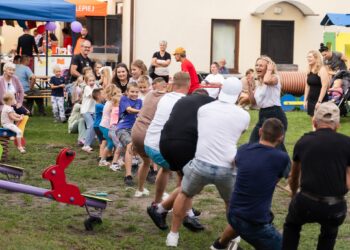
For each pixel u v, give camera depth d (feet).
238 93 22.80
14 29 96.12
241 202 20.76
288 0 82.58
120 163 37.14
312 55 40.81
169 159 24.06
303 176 19.74
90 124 42.78
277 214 28.66
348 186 19.67
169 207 25.39
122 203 29.73
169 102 25.67
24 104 60.08
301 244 24.43
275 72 31.40
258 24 83.15
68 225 25.98
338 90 58.90
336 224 19.89
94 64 58.80
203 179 22.53
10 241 23.21
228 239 22.81
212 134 22.31
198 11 81.46
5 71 47.93
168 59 61.82
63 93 56.65
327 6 84.43
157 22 80.53
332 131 19.98
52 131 50.98
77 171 36.70
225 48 82.94
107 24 84.12
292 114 63.93
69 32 80.84
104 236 24.90
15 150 42.86
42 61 72.13
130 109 33.24
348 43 77.46
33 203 29.30
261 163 20.58
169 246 23.75
